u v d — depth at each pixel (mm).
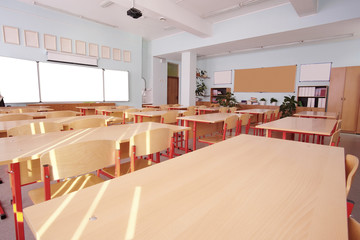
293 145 1465
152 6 5211
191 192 745
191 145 4574
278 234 523
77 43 7020
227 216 599
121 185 793
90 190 749
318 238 511
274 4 5848
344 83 6562
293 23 5703
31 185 2430
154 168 983
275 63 8469
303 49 7785
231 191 758
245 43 7238
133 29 8016
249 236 514
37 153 1305
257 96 9078
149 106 8336
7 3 5594
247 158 1159
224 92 10086
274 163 1081
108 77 7918
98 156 1316
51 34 6434
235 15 6633
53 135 1870
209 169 979
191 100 8609
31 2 5805
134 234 515
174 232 525
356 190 2543
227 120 2984
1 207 1945
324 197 726
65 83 6828
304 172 962
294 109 7531
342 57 7039
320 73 7488
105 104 7715
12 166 1321
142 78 9570
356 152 4262
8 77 5699
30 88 6105
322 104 7230
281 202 685
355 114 6457
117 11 6281
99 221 565
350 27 5531
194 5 5922
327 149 1374
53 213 597
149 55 9750
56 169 1147
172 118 3830
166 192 741
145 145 1648
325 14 5246
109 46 7867
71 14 6543
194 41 7934
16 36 5785
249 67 9203
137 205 650
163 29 7984
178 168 987
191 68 8547
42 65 6301
